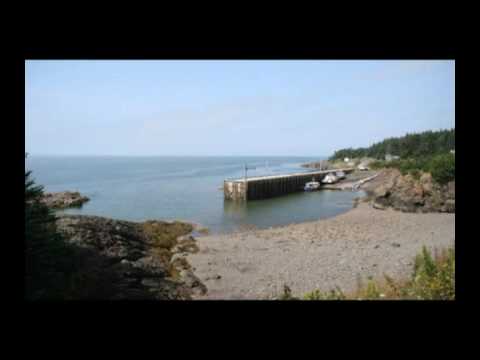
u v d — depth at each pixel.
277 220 21.73
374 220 19.69
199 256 11.96
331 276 9.45
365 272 9.66
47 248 6.43
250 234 16.39
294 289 8.53
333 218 20.84
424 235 15.07
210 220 21.64
